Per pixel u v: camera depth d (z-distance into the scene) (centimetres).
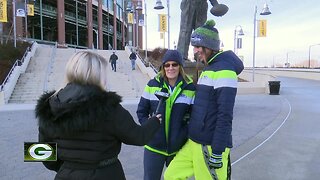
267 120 1025
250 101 1614
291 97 1797
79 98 192
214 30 286
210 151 287
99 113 191
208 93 281
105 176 203
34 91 1872
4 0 2723
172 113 316
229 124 269
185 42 1338
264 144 694
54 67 2441
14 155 624
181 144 318
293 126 911
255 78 2894
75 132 195
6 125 974
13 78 1898
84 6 5194
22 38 3566
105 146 202
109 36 6097
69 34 5053
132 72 2494
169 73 321
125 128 203
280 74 4809
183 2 1347
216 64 278
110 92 205
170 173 314
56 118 192
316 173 502
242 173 504
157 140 320
